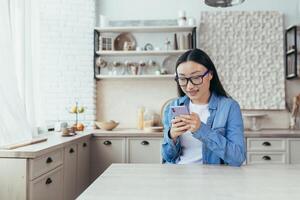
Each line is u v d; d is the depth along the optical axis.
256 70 3.91
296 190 1.02
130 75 3.82
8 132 2.14
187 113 1.50
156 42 4.01
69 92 3.83
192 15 4.02
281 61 3.90
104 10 4.05
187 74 1.60
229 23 3.94
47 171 2.16
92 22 3.91
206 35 3.94
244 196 0.95
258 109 3.92
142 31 3.97
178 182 1.13
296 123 3.85
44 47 3.77
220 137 1.50
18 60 2.49
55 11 3.83
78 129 3.53
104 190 1.02
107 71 4.00
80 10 3.88
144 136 3.39
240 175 1.25
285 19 3.97
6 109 2.13
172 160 1.68
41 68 3.68
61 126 3.39
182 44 3.80
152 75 3.79
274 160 3.31
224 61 3.93
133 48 3.93
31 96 2.69
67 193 2.62
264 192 0.99
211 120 1.68
